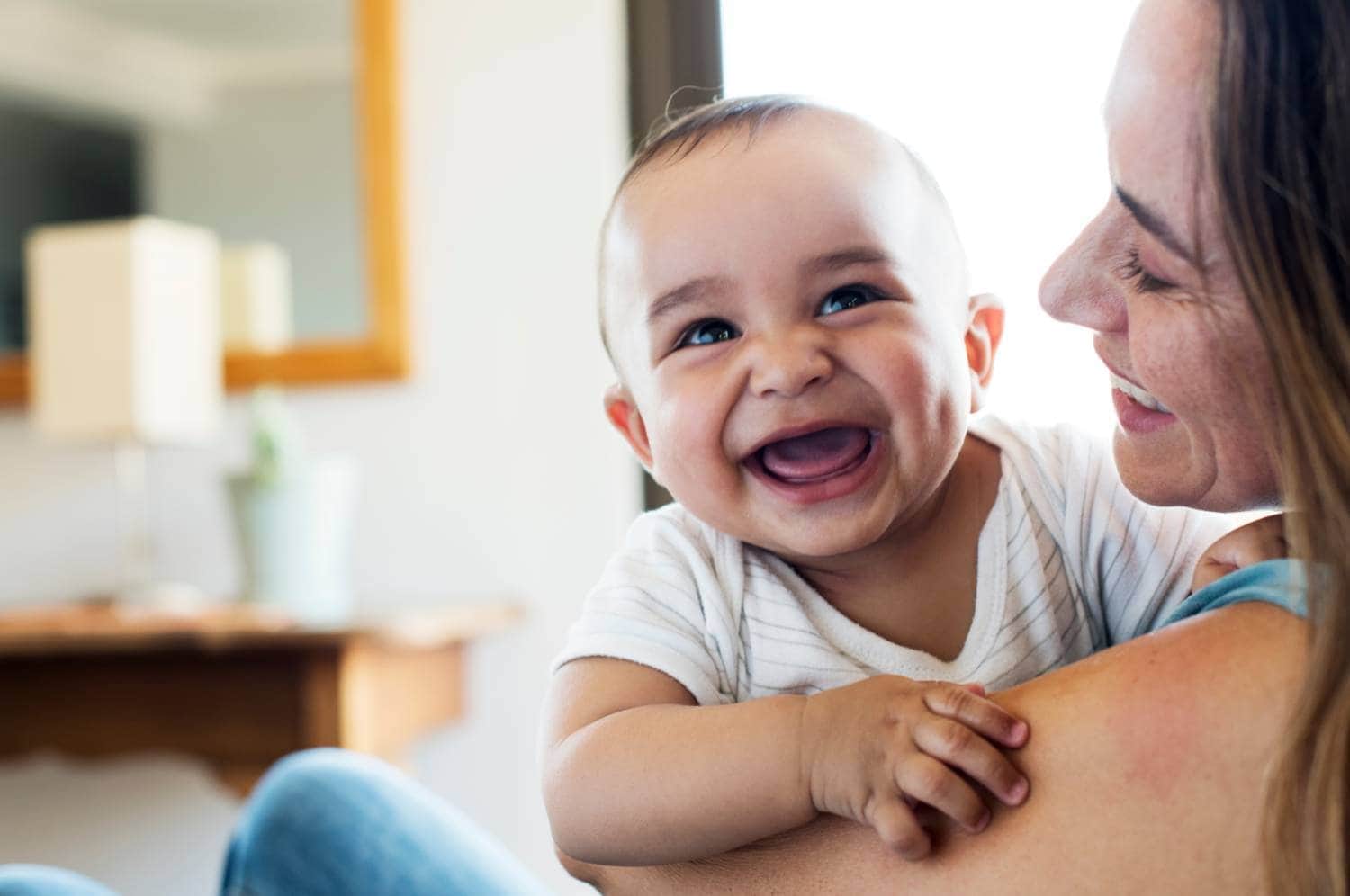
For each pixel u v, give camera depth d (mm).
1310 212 411
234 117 2146
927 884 494
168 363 2020
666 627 697
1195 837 444
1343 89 408
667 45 1970
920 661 710
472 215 2092
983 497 748
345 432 2137
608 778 584
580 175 2057
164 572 2203
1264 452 487
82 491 2232
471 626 1862
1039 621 724
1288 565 478
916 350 675
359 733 1681
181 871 2184
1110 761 469
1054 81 1686
